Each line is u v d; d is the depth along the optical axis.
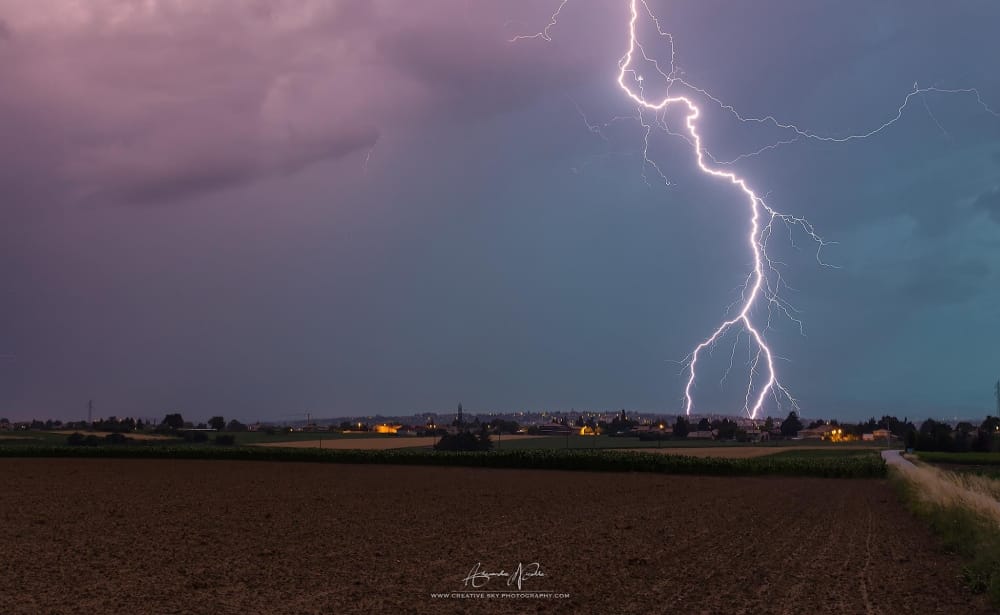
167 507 28.97
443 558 17.14
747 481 49.75
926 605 12.40
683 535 21.41
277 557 17.22
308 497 34.09
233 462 63.41
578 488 41.41
